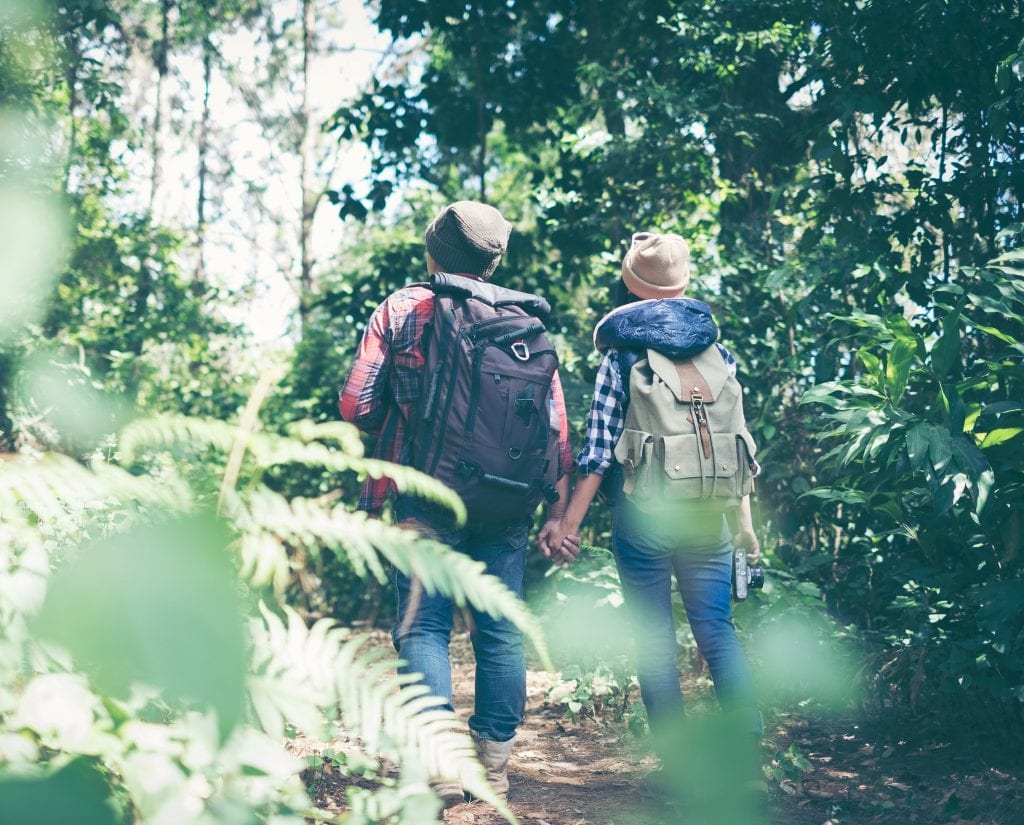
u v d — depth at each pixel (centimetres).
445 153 1281
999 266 382
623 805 273
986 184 466
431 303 280
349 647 120
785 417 579
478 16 1049
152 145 1627
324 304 1077
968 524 347
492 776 282
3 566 96
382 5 1043
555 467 294
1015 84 443
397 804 118
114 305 1087
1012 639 314
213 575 69
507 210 1407
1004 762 320
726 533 299
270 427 1209
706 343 296
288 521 107
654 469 285
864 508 429
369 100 1092
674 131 761
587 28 1026
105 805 87
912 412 371
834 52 508
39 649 96
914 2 477
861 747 342
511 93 1057
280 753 103
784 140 798
